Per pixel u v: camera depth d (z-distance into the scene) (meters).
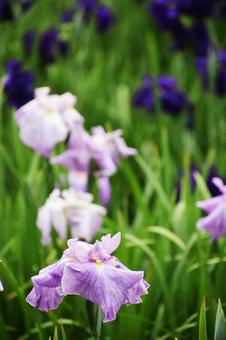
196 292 4.36
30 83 5.78
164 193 4.85
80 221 4.04
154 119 6.99
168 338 4.18
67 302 4.23
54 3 9.83
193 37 7.56
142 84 7.21
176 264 4.52
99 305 2.86
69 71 7.59
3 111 6.56
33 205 4.49
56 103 4.42
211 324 4.11
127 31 9.36
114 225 4.37
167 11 7.58
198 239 4.29
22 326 4.40
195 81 7.85
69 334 4.20
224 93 6.84
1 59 7.35
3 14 7.66
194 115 6.78
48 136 4.34
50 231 4.08
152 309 4.29
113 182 5.83
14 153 5.83
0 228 4.81
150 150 6.29
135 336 4.12
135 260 4.38
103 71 8.09
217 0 7.32
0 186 5.17
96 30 8.84
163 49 9.13
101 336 4.05
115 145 4.67
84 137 4.47
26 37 7.61
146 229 4.48
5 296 4.38
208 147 6.93
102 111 7.09
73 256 2.74
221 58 6.85
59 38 7.77
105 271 2.68
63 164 4.47
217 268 4.42
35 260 4.51
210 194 4.89
